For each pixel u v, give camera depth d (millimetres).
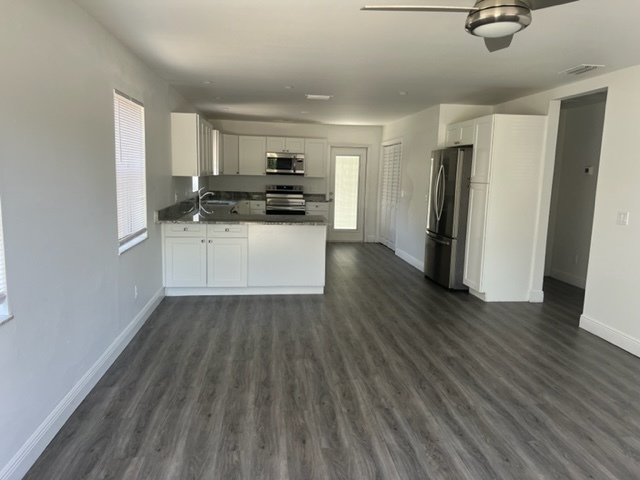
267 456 2162
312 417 2525
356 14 2633
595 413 2664
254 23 2811
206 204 7133
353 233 9172
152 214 4289
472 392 2881
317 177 8664
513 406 2717
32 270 2039
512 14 2004
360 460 2154
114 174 3131
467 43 3150
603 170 3943
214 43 3252
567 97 4547
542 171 4828
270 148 8273
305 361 3287
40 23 2104
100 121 2871
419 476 2053
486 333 4004
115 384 2850
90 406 2572
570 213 6113
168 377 2967
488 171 4793
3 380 1814
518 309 4766
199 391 2787
